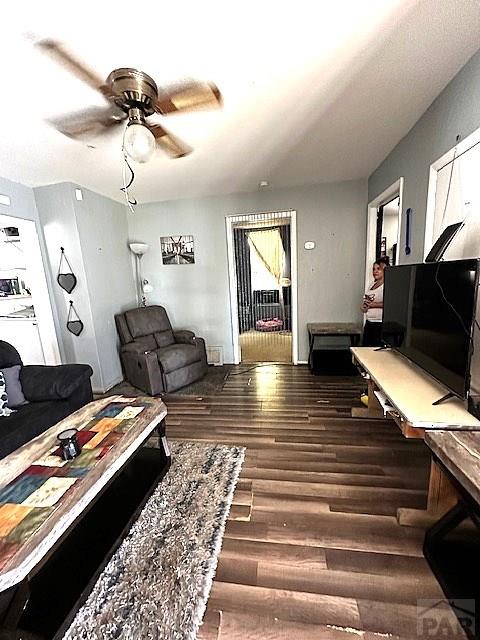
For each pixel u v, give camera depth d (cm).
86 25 119
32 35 121
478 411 126
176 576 127
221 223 409
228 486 180
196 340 383
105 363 361
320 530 149
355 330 366
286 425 253
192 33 127
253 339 479
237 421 264
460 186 170
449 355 142
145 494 169
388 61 155
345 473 190
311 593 120
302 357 423
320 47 141
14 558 90
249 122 208
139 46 133
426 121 205
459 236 172
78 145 225
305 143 250
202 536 147
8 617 94
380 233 364
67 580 122
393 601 116
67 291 333
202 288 431
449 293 141
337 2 117
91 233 345
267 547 141
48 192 320
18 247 379
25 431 196
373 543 141
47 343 344
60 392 232
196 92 158
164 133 199
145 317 388
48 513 106
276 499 170
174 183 337
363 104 195
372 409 262
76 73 144
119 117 179
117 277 397
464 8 122
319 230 390
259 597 119
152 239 429
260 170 312
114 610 115
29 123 190
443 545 136
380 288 335
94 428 163
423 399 144
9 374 234
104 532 144
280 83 167
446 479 143
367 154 283
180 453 216
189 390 341
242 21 123
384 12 123
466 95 161
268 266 438
